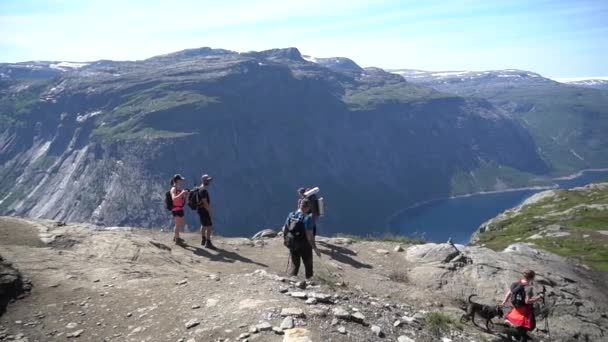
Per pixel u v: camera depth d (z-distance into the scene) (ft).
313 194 62.85
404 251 74.69
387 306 43.39
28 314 35.12
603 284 75.51
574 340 56.65
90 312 35.70
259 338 30.07
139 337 31.40
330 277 56.18
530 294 44.42
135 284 41.52
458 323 44.45
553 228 146.00
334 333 32.07
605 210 171.12
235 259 59.88
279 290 38.88
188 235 71.72
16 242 50.98
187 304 36.01
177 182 64.34
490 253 73.92
